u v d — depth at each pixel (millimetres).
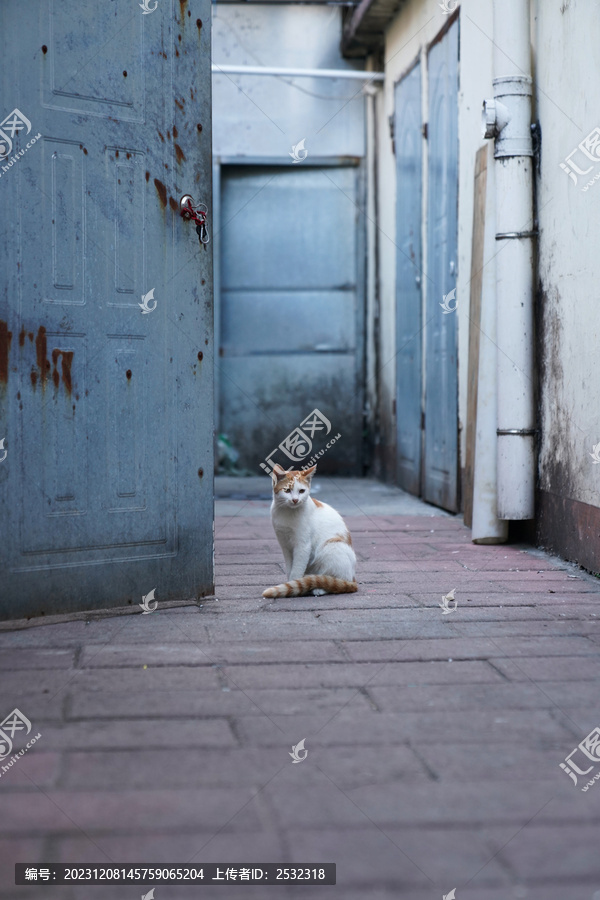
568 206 4824
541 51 5207
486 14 5840
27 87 3404
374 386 9680
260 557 5047
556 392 5043
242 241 9750
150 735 2357
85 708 2549
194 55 3861
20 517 3449
